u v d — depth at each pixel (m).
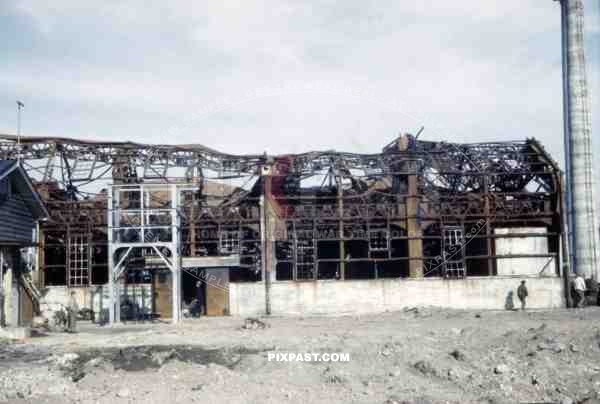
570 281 34.81
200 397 12.98
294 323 27.88
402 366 15.90
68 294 33.38
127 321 30.72
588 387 13.66
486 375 14.80
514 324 24.06
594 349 16.64
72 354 18.08
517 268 35.50
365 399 12.86
